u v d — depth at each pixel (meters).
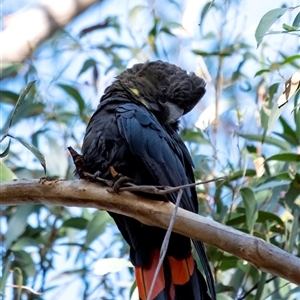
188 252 6.61
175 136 7.34
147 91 7.42
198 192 8.02
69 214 9.18
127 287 8.64
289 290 7.82
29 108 9.29
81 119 9.30
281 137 7.98
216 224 5.50
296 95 7.50
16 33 10.67
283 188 7.64
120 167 6.62
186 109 7.61
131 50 10.02
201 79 7.69
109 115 6.87
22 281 8.21
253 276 7.61
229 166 7.90
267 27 5.89
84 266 8.79
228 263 7.66
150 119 6.72
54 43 10.41
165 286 6.59
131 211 5.84
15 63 10.30
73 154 5.94
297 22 6.14
